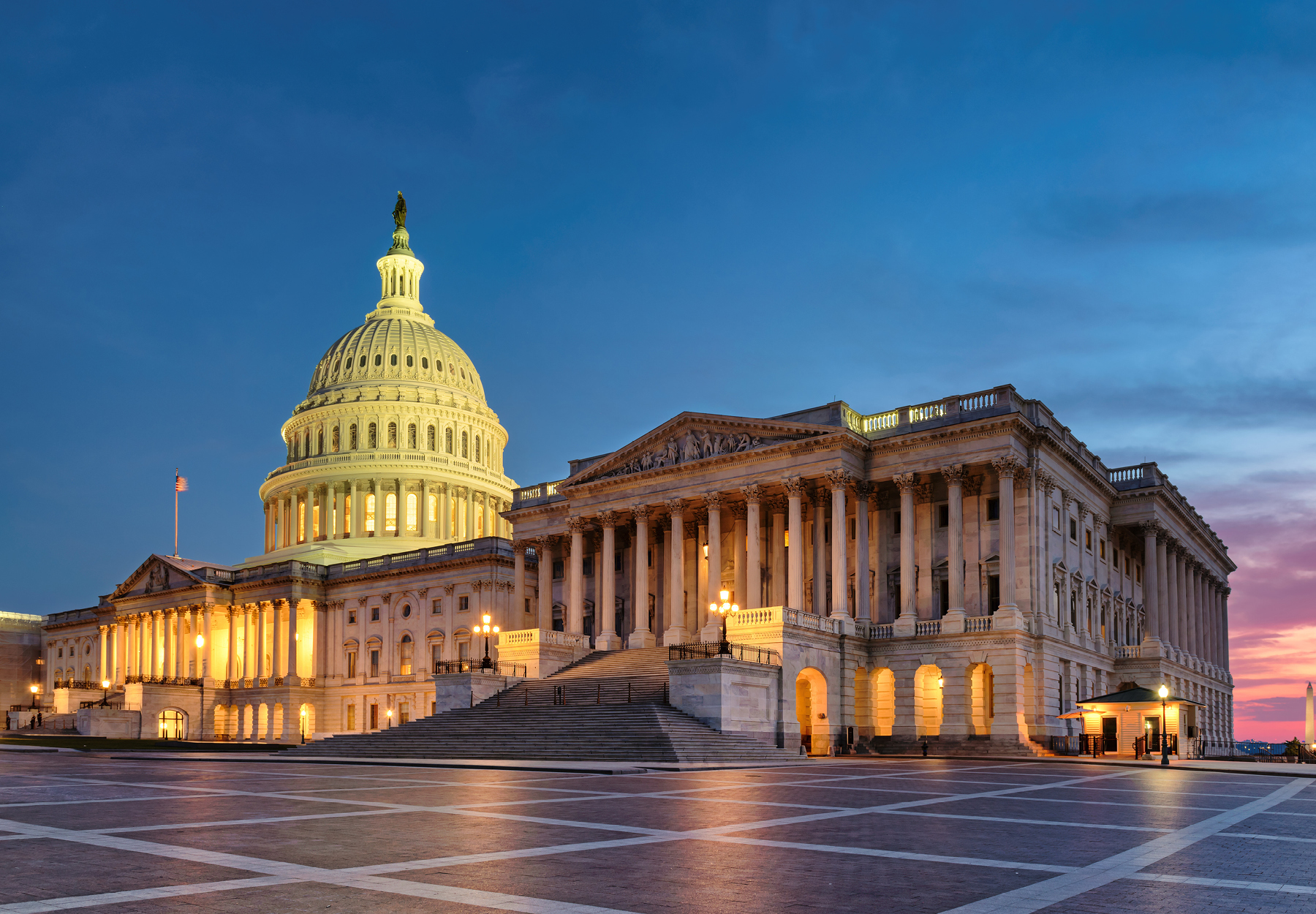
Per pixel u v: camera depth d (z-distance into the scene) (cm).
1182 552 10106
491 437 16862
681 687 6388
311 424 16175
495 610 11281
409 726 7106
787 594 8138
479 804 2980
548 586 9500
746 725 6375
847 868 1866
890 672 7712
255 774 4450
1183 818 2745
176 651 13862
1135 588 9881
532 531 9700
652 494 8600
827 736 7106
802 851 2062
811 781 4097
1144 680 8656
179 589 13800
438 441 15988
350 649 12675
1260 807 3111
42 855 1950
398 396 15888
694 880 1728
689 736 5838
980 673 7450
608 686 7194
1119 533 9475
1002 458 7225
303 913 1449
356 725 12350
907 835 2330
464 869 1817
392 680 12044
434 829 2369
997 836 2330
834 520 7562
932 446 7531
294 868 1812
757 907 1526
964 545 7531
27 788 3600
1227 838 2328
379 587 12450
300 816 2634
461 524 15562
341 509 15350
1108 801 3234
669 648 7612
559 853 2011
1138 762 6016
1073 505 8294
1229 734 11881
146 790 3500
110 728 12081
